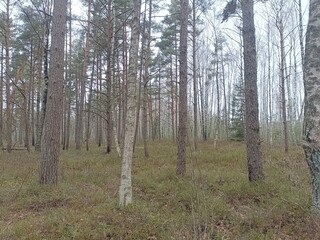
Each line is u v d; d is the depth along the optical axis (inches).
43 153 347.9
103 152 730.2
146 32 845.2
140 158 613.0
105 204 261.4
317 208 200.4
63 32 364.2
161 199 292.8
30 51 1000.2
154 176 399.5
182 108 412.8
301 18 679.1
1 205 276.2
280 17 780.0
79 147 966.4
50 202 283.6
